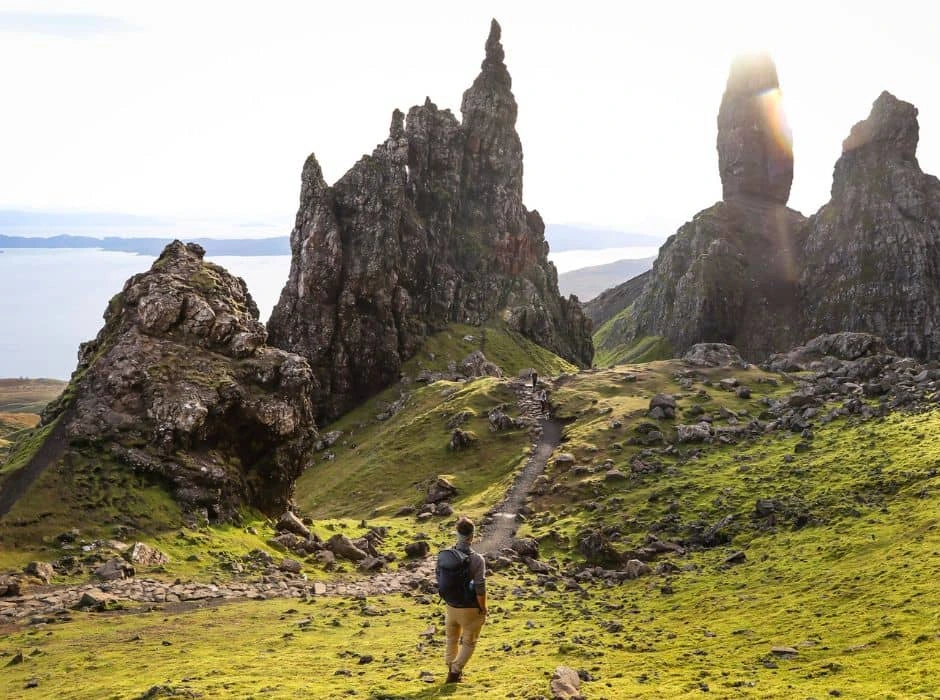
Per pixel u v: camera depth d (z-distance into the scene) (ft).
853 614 103.76
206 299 216.74
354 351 633.61
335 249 645.51
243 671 77.25
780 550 171.73
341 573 171.53
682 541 206.80
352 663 81.97
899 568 124.57
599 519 244.22
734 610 124.26
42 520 152.56
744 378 426.92
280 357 213.87
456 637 66.03
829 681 70.74
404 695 61.98
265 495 205.36
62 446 174.19
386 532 238.27
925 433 240.73
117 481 169.17
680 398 382.22
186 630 106.52
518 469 326.44
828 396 347.36
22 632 105.81
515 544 216.74
